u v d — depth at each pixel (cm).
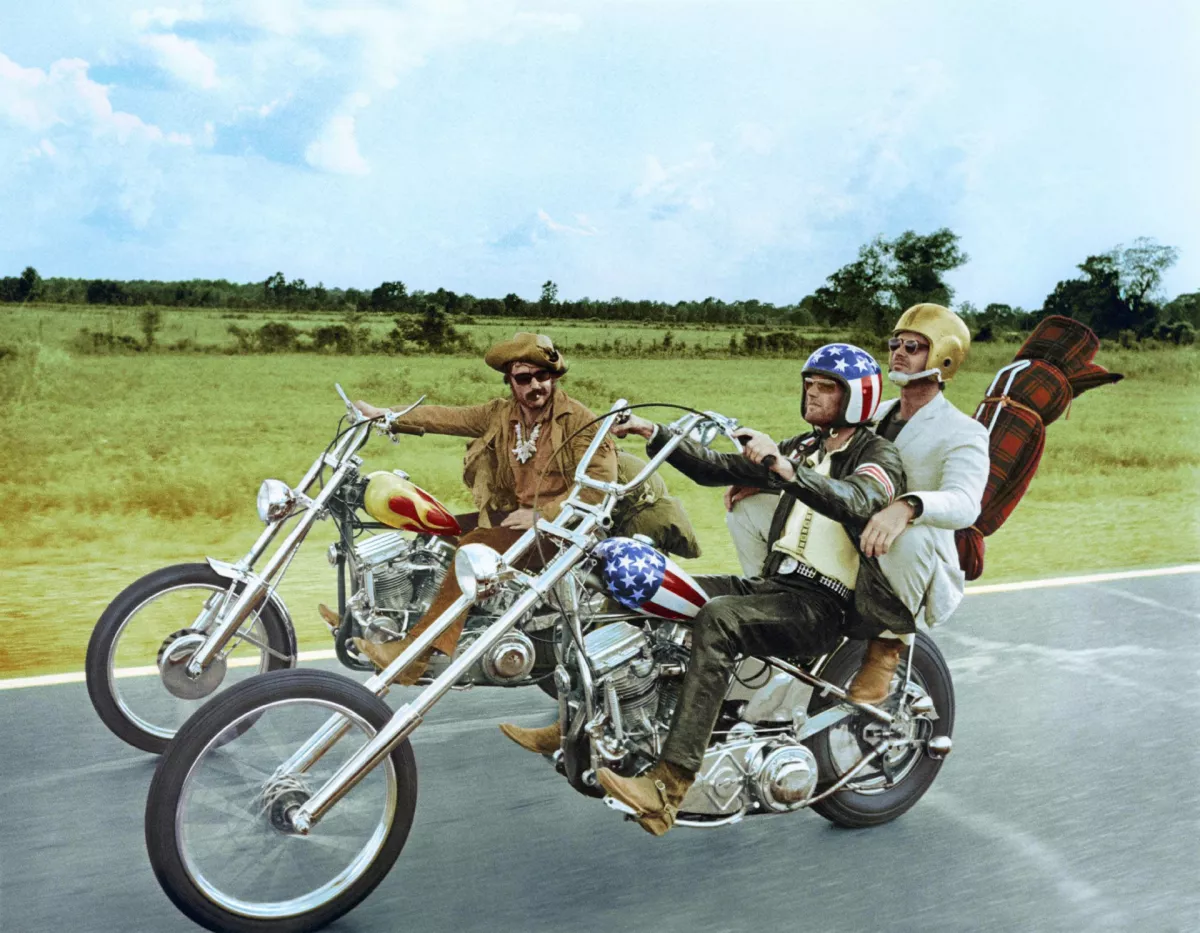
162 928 304
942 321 368
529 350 421
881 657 351
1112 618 627
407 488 417
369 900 322
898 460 331
